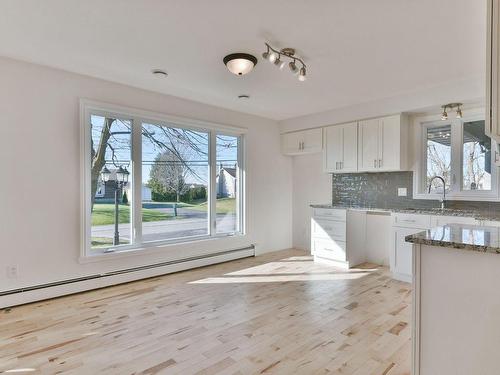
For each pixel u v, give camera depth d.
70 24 2.28
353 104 4.41
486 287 1.40
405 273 3.69
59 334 2.37
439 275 1.52
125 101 3.59
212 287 3.46
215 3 2.02
